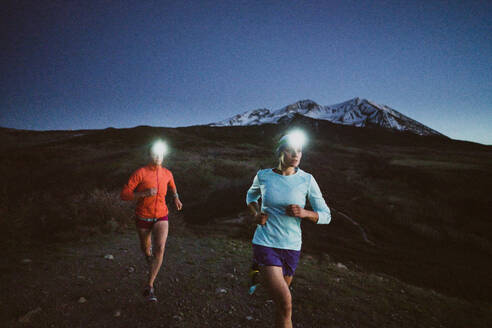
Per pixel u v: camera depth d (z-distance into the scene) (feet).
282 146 7.10
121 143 154.40
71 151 103.35
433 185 62.69
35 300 9.20
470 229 31.27
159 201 10.70
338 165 106.22
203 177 47.16
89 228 18.31
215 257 15.81
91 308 9.18
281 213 6.92
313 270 15.21
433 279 17.11
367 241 24.08
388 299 12.16
